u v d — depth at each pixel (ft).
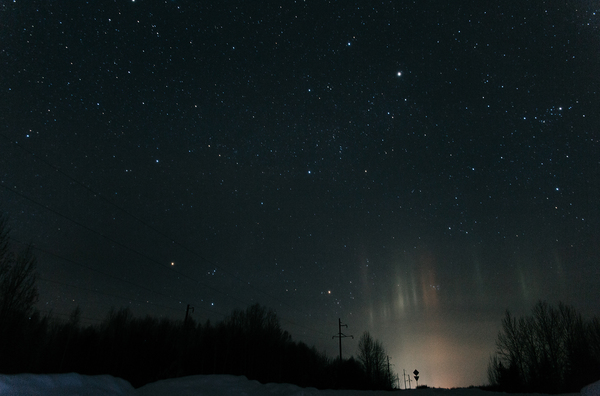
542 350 98.99
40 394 14.62
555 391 91.97
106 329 103.24
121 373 91.56
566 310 98.73
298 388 33.06
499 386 102.27
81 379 18.02
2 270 70.59
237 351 112.57
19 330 71.61
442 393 52.95
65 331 84.28
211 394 24.82
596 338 91.66
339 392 45.09
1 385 13.70
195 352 106.52
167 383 25.59
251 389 28.35
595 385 17.10
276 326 131.64
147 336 100.78
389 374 177.99
